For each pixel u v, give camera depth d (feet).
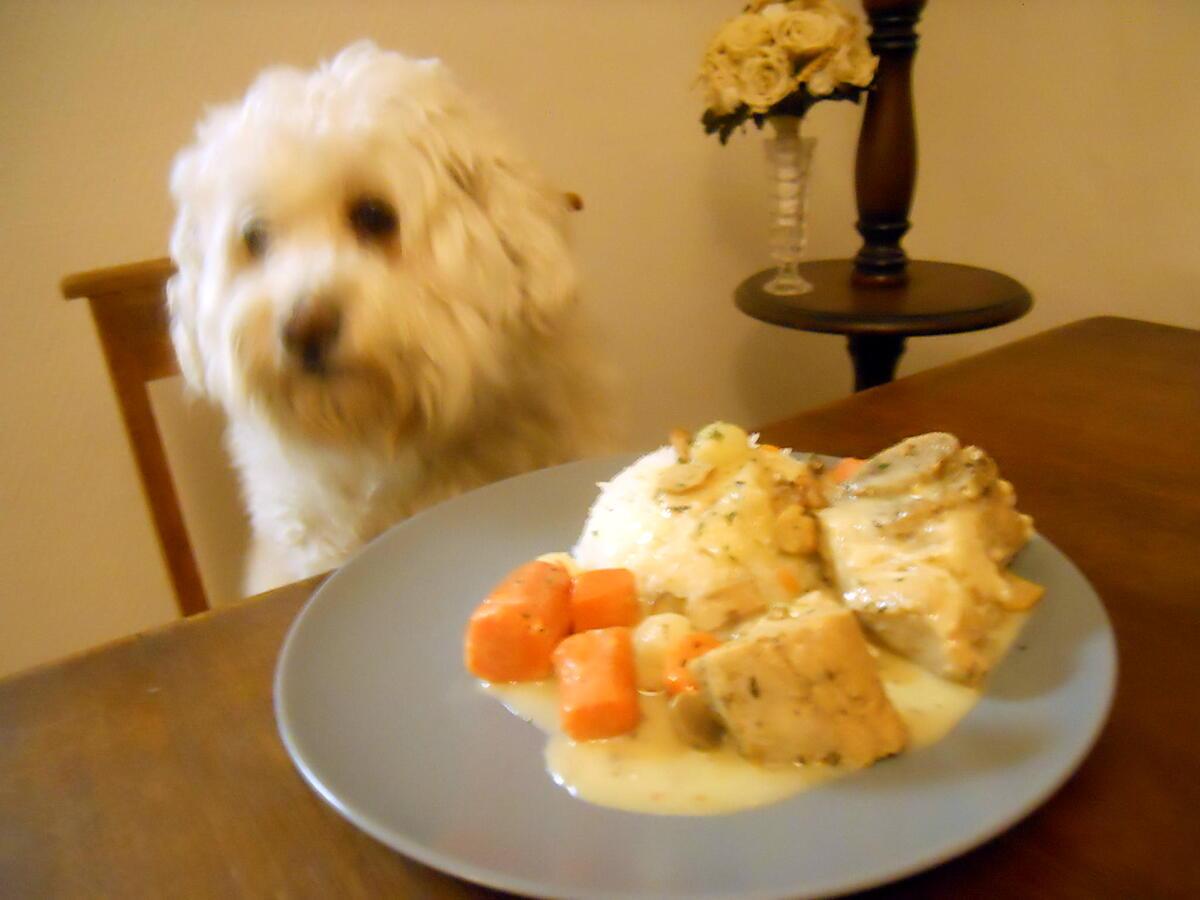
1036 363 4.20
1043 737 1.75
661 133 7.35
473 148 3.93
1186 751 1.80
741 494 2.55
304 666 2.17
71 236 5.38
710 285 8.05
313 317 3.52
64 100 5.17
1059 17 7.05
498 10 6.35
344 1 5.80
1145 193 6.88
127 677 2.31
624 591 2.38
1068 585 2.21
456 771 1.88
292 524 4.31
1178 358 4.19
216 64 5.53
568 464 3.34
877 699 1.81
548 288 4.06
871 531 2.27
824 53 5.63
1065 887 1.52
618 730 1.95
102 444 5.79
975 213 8.09
